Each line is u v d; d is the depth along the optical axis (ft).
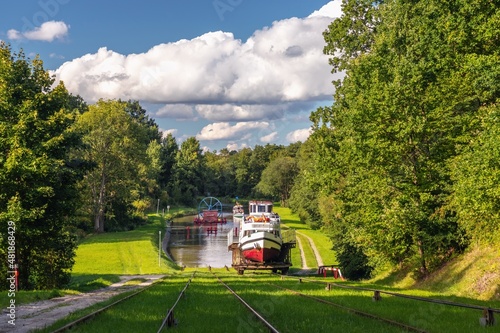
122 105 320.70
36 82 101.55
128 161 320.70
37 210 91.15
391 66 100.01
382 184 97.76
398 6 107.04
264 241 150.30
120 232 312.29
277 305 54.03
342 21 138.51
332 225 165.07
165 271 172.35
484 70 69.56
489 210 67.87
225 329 37.99
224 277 125.49
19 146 89.71
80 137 106.63
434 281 93.91
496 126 63.16
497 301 61.46
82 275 160.04
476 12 78.74
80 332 36.29
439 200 92.02
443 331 35.50
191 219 482.69
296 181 422.82
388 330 36.35
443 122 90.68
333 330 36.52
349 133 113.19
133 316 45.65
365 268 139.74
